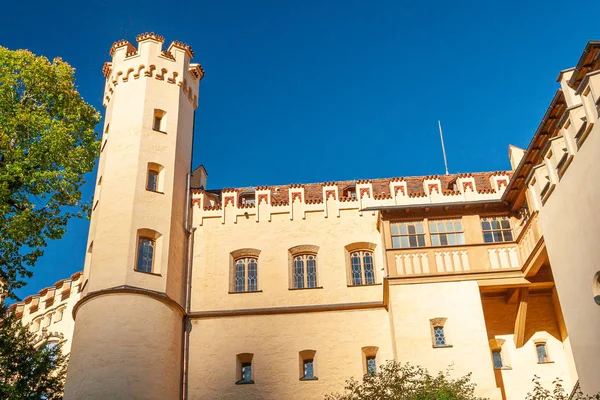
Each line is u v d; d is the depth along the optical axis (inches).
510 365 1173.7
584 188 868.0
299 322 1243.8
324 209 1354.6
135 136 1354.6
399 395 945.5
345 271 1289.4
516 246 1156.5
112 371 1096.2
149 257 1254.9
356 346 1213.7
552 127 1012.5
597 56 861.2
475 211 1210.0
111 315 1143.0
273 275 1294.3
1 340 1226.0
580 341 890.7
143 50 1459.2
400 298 1124.5
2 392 1141.1
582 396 884.6
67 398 1094.4
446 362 1064.8
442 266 1149.1
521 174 1123.9
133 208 1266.0
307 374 1208.2
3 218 1035.9
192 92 1510.8
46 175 1086.4
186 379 1201.4
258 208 1365.7
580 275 885.8
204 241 1341.0
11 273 1049.5
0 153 1091.9
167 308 1207.6
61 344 1326.3
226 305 1269.7
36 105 1179.3
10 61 1173.7
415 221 1214.9
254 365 1210.6
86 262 1299.2
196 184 1481.3
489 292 1206.9
